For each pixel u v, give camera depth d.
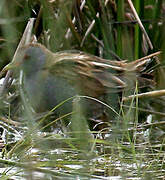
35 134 8.39
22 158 7.94
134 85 10.64
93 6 12.09
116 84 10.62
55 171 7.27
